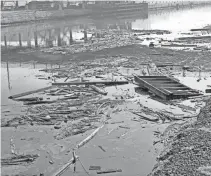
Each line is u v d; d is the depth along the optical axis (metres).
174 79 48.47
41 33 116.38
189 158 22.66
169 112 36.72
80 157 26.89
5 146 29.16
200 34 102.00
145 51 74.88
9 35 112.06
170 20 157.88
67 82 49.16
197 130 27.80
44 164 25.95
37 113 37.09
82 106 39.25
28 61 67.50
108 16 186.38
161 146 28.34
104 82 48.72
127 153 27.44
